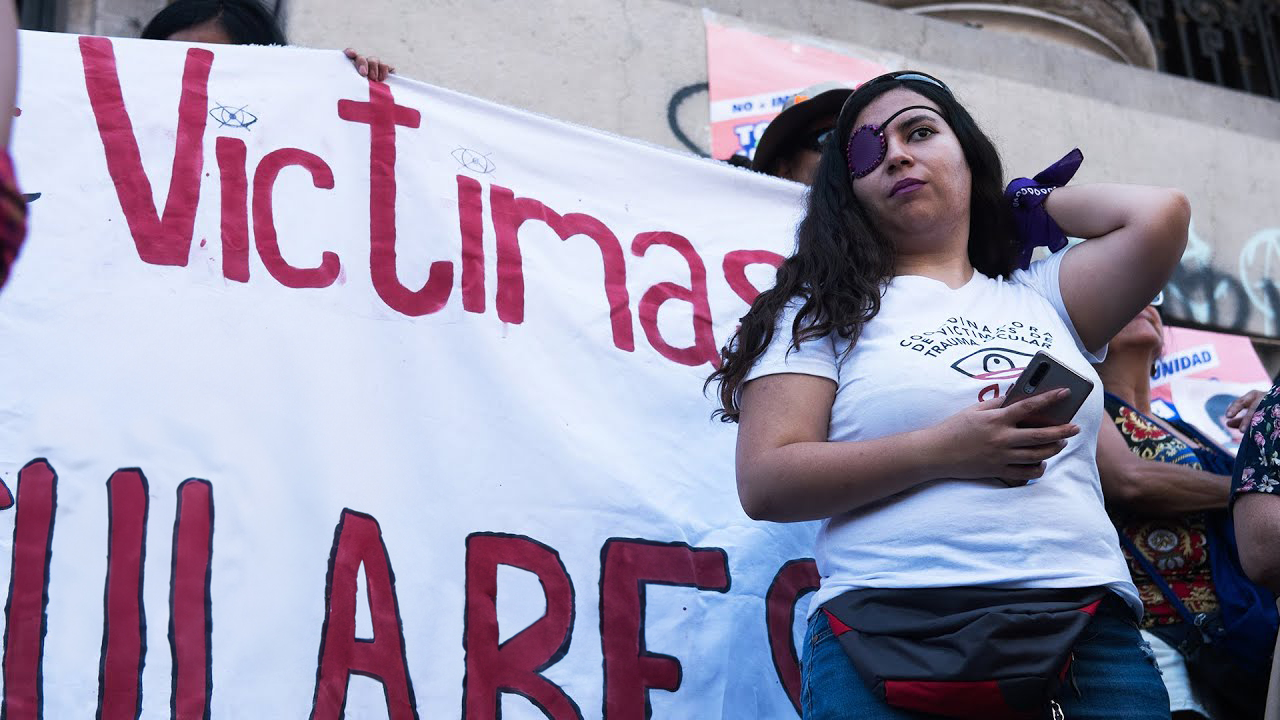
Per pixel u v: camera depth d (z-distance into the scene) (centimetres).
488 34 446
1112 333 245
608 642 264
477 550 263
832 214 245
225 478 252
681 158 327
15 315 253
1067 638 199
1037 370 206
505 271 295
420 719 246
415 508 263
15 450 242
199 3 348
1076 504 215
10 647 230
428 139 303
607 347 296
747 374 232
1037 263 254
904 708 199
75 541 239
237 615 242
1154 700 208
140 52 288
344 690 244
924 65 509
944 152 248
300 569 249
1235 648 277
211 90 289
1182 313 505
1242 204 534
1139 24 625
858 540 216
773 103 478
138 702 232
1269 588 231
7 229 110
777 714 271
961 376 221
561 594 265
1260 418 237
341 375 269
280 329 269
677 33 475
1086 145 520
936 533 209
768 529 285
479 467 271
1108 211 245
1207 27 706
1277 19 726
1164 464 292
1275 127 561
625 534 275
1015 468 208
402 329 279
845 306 230
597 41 461
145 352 258
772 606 278
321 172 290
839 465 211
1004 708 196
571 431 282
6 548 236
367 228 287
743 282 317
